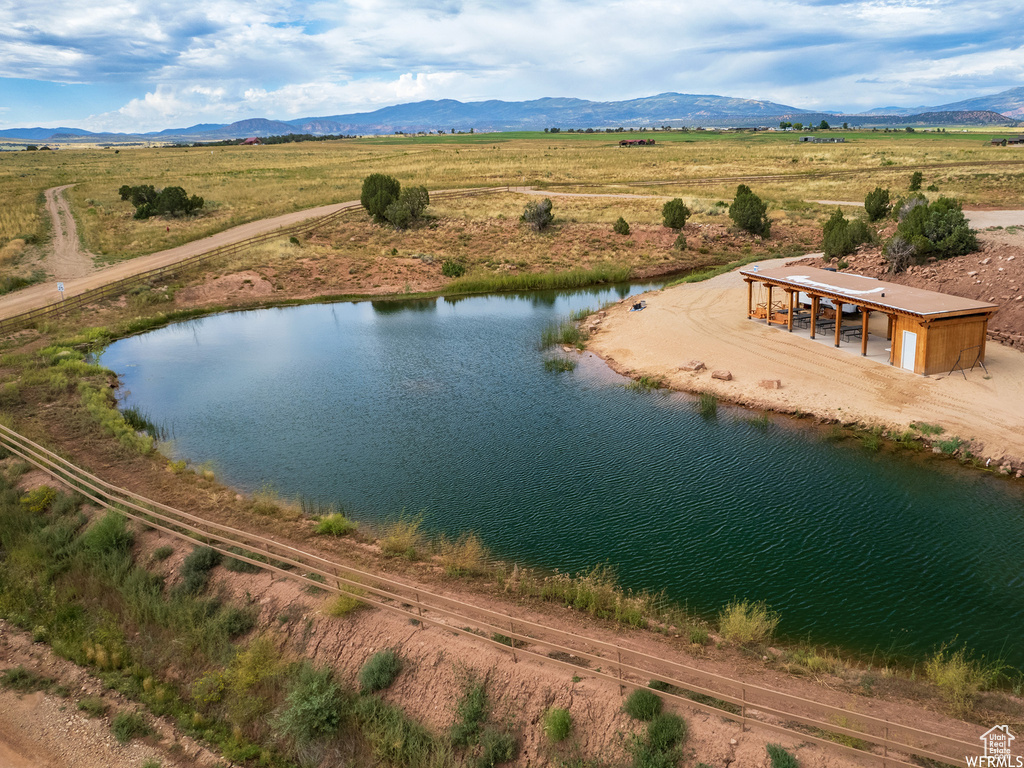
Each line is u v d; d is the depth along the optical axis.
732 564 15.99
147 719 13.12
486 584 15.09
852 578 15.27
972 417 22.16
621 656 12.23
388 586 14.88
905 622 13.73
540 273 52.38
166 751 12.39
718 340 32.66
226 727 12.81
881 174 80.50
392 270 53.78
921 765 9.36
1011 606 14.11
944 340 25.30
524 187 86.00
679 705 10.91
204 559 15.97
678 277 51.31
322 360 34.38
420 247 59.41
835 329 31.73
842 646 13.06
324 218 66.38
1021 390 23.44
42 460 21.53
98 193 84.94
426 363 33.22
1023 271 30.47
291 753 12.13
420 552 16.62
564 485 20.28
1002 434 20.92
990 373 25.00
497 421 25.52
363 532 17.83
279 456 23.03
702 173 94.56
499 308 44.97
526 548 16.98
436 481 20.78
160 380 32.00
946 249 36.47
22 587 16.95
